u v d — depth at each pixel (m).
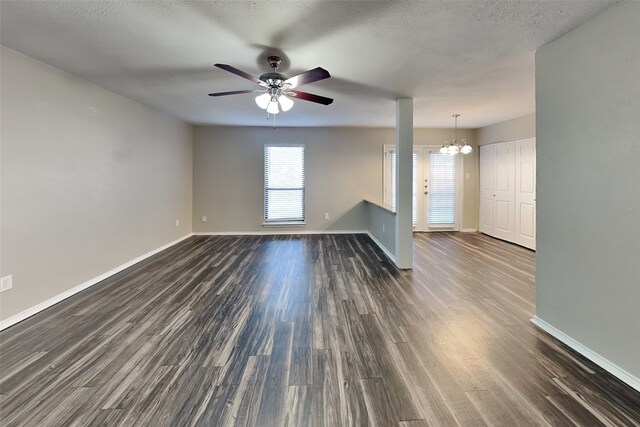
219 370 1.97
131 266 4.27
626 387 1.79
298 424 1.55
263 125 6.44
